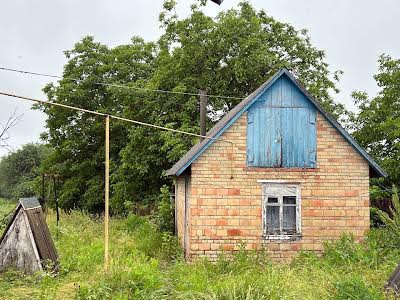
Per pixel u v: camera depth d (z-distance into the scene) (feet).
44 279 36.58
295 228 49.98
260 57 83.97
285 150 49.98
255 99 49.44
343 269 41.47
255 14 94.38
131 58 118.93
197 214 48.96
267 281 33.50
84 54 120.57
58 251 46.29
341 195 50.16
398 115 72.38
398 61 73.46
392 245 46.09
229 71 87.56
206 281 37.40
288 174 49.83
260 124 49.90
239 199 49.34
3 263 40.81
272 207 49.93
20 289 35.19
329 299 30.73
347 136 49.88
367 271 39.01
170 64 92.68
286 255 49.34
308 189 50.03
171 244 54.29
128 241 58.59
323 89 90.17
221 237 48.93
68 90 115.75
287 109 50.21
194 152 52.03
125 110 98.73
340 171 50.26
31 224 41.11
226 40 86.84
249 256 47.42
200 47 88.33
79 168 117.29
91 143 119.96
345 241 48.21
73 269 40.93
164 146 83.20
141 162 93.04
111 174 108.99
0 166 197.67
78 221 77.20
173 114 88.99
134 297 31.89
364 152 50.01
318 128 50.37
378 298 30.71
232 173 49.37
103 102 118.93
